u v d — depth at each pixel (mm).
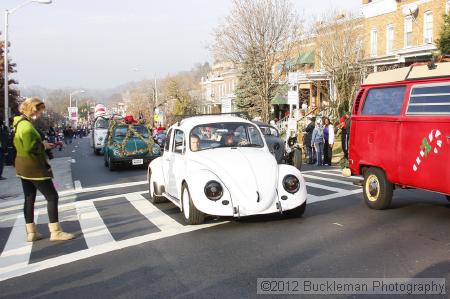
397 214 8734
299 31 31078
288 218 8430
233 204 7605
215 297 4957
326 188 12070
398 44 32031
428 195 10844
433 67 7965
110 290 5285
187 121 9516
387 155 8734
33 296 5203
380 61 31234
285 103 38469
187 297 4984
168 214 9320
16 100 40031
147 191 12680
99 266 6152
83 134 87125
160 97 71438
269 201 7715
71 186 14258
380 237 7074
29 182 7480
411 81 8320
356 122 9602
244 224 8062
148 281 5516
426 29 29891
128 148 18469
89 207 10500
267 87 28406
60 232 7586
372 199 9227
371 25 34375
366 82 9570
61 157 27562
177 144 9391
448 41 21688
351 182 13242
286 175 8039
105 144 20016
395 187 9125
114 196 12000
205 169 7910
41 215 9789
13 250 7086
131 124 19547
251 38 28016
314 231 7504
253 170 7930
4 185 14805
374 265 5777
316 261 5996
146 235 7648
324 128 18734
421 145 7957
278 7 28125
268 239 7098
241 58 28672
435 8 29062
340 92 30781
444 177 7527
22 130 7125
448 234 7207
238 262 6070
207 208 7562
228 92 67750
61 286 5477
